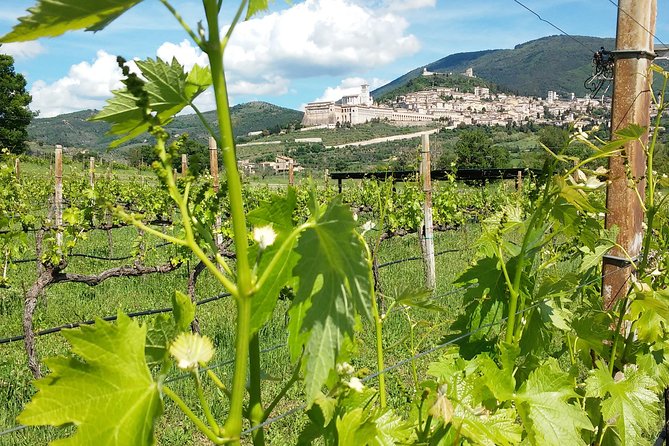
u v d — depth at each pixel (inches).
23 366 271.4
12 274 484.7
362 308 44.8
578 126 95.7
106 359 44.9
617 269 141.3
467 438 71.6
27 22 36.9
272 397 243.9
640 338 115.4
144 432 45.2
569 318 99.4
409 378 245.6
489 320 97.0
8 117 2308.1
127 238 770.2
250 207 500.7
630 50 140.7
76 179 755.4
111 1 37.0
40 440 212.2
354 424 59.4
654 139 125.3
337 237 44.7
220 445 44.9
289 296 57.6
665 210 134.1
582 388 110.7
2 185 418.9
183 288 456.8
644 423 103.7
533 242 98.3
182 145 46.0
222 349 298.8
